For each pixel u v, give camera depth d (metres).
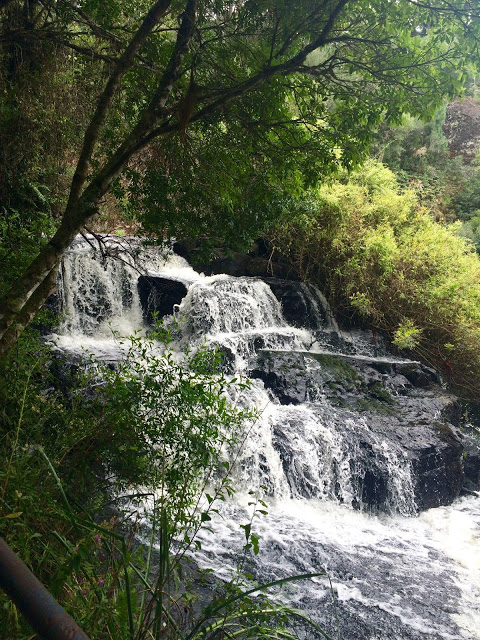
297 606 4.62
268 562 5.30
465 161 20.27
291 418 7.86
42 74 7.87
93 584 2.25
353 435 7.77
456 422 9.51
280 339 10.30
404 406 8.95
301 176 5.89
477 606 5.09
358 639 4.35
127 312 10.35
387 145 16.91
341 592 5.02
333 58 4.73
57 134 8.88
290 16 4.57
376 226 12.67
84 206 4.00
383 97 5.07
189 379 4.54
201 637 2.43
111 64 6.11
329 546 5.95
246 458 6.91
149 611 2.31
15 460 3.13
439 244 12.20
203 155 5.54
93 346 8.82
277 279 12.11
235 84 5.14
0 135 8.41
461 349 11.29
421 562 5.92
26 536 2.39
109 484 4.08
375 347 11.45
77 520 2.17
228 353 9.04
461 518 7.31
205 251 5.91
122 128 6.02
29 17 6.97
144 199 5.54
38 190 9.23
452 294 11.40
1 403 3.69
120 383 4.30
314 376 9.11
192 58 4.97
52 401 4.25
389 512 7.36
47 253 3.90
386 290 11.85
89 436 4.00
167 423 4.25
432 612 4.89
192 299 10.06
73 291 9.68
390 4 4.46
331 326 12.08
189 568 4.53
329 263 12.51
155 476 4.18
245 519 6.18
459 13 4.31
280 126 5.34
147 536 4.11
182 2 4.75
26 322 3.91
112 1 5.14
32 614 0.76
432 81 4.76
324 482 7.40
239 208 5.84
